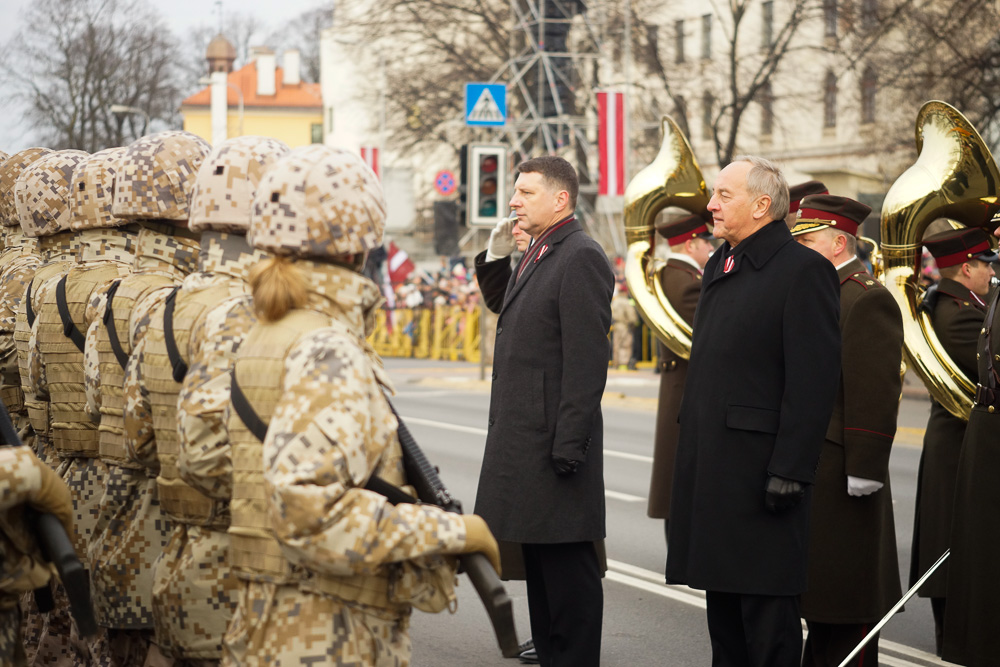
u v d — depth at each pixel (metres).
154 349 3.13
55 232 4.64
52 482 2.61
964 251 5.35
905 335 5.32
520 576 4.79
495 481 4.53
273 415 2.48
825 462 4.63
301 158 2.64
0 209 5.77
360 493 2.43
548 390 4.50
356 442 2.43
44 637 4.07
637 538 7.80
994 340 4.38
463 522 2.51
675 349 6.51
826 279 4.07
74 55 47.47
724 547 4.08
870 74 24.97
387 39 36.75
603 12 31.34
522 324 4.56
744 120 35.81
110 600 3.43
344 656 2.51
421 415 15.50
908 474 10.33
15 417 4.95
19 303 4.85
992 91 19.47
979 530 4.38
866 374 4.55
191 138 3.68
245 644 2.58
